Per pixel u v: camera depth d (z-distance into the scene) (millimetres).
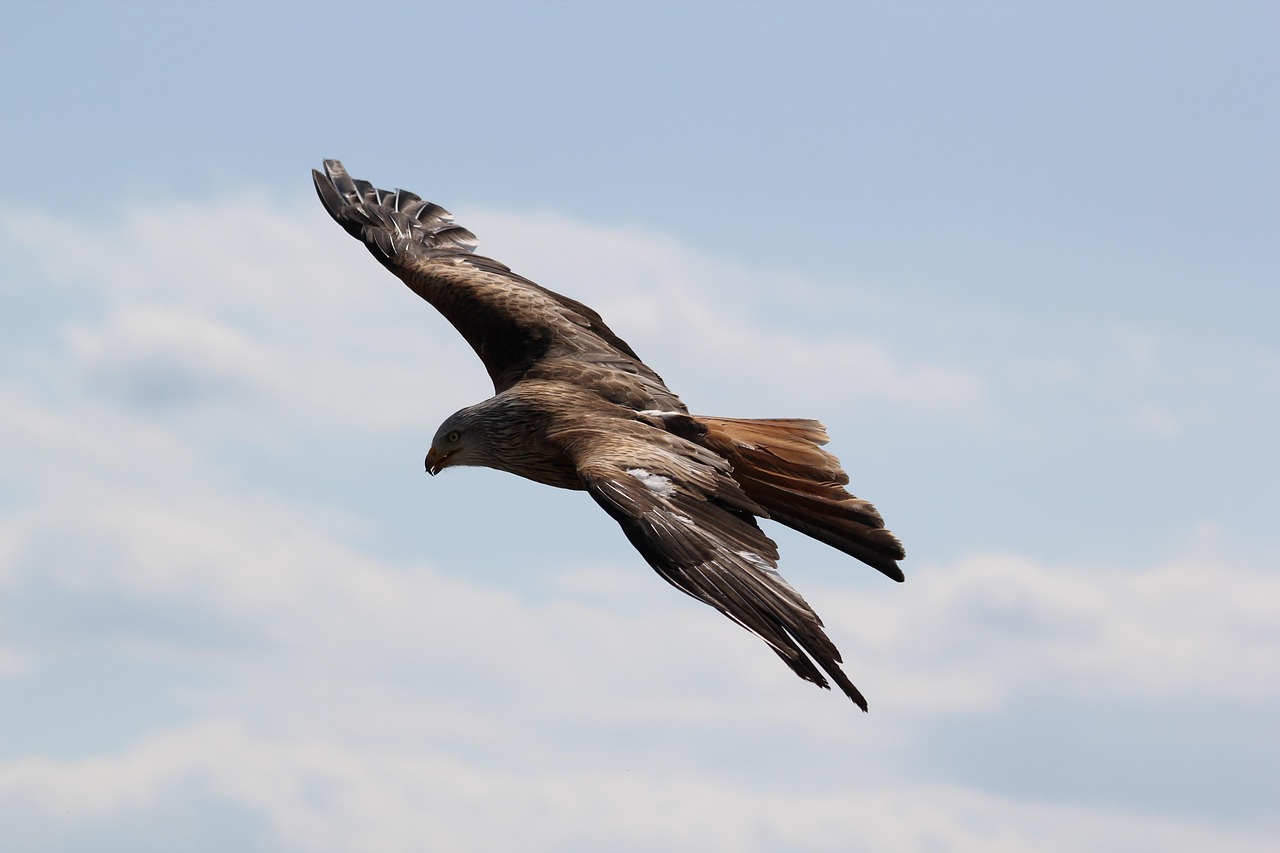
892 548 13891
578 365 15383
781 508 14102
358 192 18641
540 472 14289
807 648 11500
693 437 14266
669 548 12164
